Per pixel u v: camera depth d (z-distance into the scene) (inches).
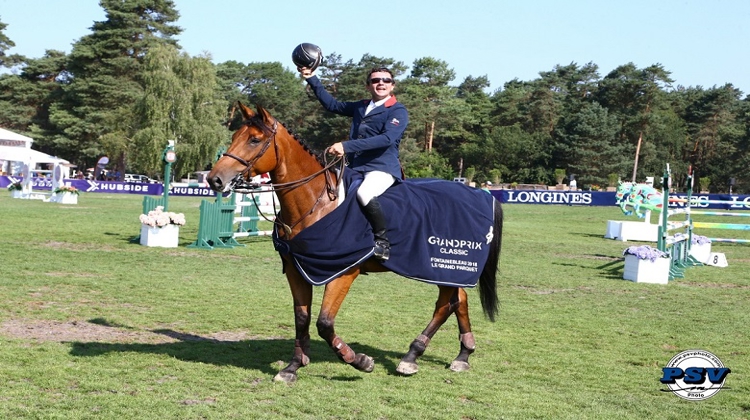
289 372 221.1
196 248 597.9
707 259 627.5
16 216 855.1
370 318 327.9
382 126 228.2
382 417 190.2
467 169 2960.1
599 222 1162.0
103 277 417.7
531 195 1802.4
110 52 2760.8
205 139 2190.0
